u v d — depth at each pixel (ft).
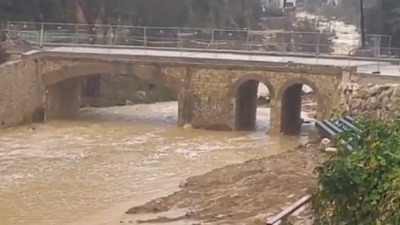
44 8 247.70
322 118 158.30
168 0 286.46
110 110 201.57
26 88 168.35
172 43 195.21
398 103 92.99
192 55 175.32
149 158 133.59
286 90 165.07
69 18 252.62
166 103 224.12
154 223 87.51
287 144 151.12
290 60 169.58
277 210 86.07
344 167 50.19
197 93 169.89
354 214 49.29
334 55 182.39
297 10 504.84
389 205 47.29
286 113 169.58
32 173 119.55
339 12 474.49
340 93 149.59
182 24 290.97
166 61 170.40
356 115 135.33
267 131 169.78
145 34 193.26
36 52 172.76
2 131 157.28
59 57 174.19
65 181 114.21
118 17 265.75
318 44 188.65
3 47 172.55
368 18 270.26
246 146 148.36
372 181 49.34
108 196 104.63
